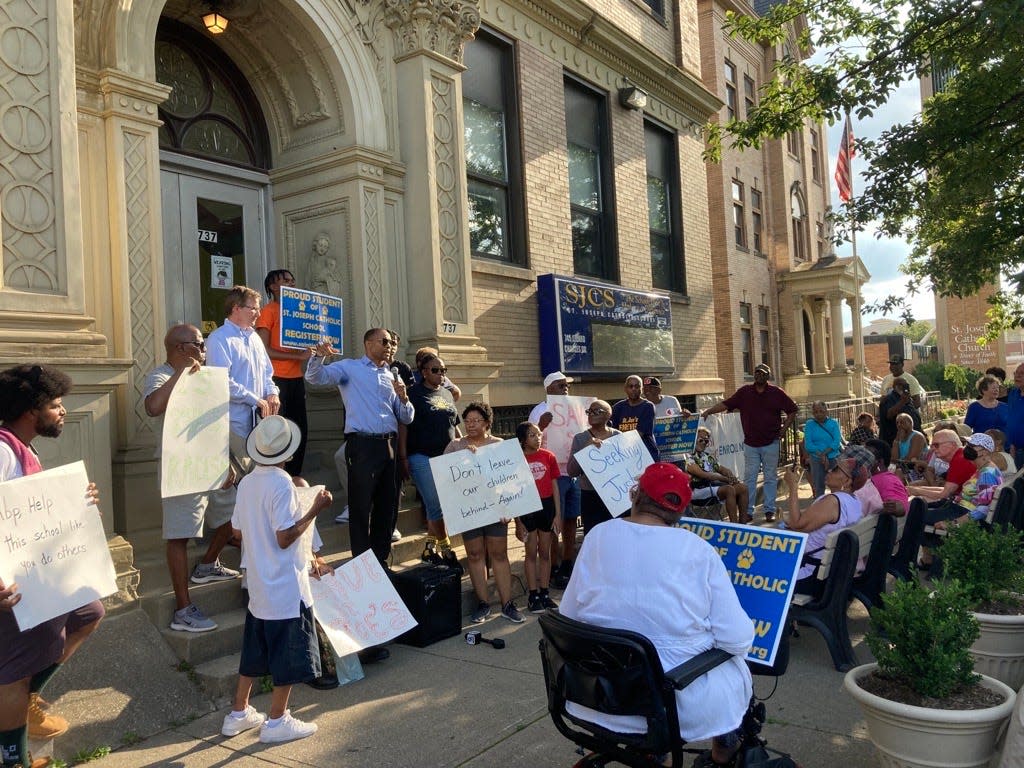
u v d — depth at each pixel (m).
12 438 3.40
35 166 4.85
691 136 14.82
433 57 8.16
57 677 4.25
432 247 7.99
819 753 3.87
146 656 4.67
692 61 14.73
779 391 10.21
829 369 24.17
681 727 2.80
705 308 14.86
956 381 23.77
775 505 10.57
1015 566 4.54
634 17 13.12
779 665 3.90
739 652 2.90
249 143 7.97
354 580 5.27
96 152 5.64
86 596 3.43
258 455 4.16
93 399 4.97
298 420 6.68
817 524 5.35
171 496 4.65
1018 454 9.02
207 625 4.92
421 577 5.71
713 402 14.77
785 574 3.91
